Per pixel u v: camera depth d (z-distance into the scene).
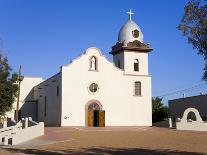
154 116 68.06
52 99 52.81
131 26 55.00
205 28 17.95
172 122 48.81
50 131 41.59
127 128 46.75
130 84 52.66
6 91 41.84
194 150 25.36
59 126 49.09
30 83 61.38
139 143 30.16
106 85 51.41
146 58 54.34
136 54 54.03
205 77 18.41
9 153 25.44
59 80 50.31
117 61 55.50
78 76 50.06
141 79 53.31
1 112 42.84
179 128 45.00
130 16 56.53
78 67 50.19
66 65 49.62
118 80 52.09
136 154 23.59
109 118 50.94
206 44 17.89
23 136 33.69
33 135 35.94
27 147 29.33
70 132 40.25
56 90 51.38
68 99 49.22
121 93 52.00
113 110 51.28
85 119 49.62
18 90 43.62
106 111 50.91
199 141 31.77
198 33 18.06
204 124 45.72
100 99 50.81
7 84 41.78
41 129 37.69
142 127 49.12
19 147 29.52
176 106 61.62
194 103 56.28
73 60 50.03
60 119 49.19
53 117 52.09
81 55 50.53
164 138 34.31
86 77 50.47
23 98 60.66
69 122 48.94
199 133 40.06
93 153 24.33
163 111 68.62
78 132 40.12
